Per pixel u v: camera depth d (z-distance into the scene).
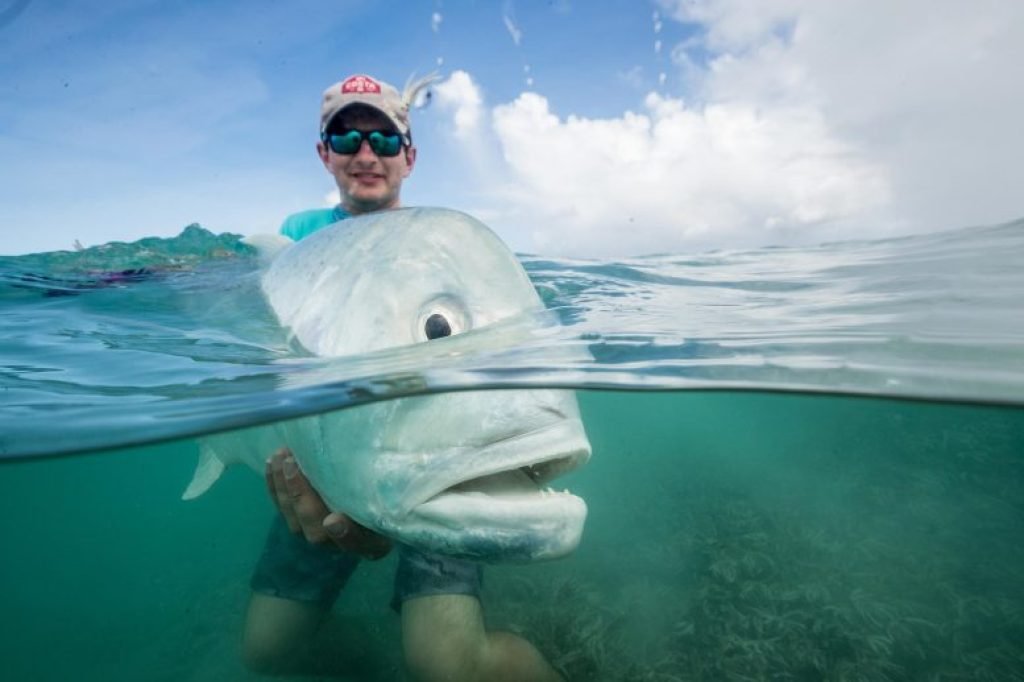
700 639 0.92
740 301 1.05
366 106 0.93
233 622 1.30
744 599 1.03
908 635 0.91
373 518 0.45
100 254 1.39
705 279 1.39
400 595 0.75
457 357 0.48
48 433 0.54
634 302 1.06
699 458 2.22
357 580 1.18
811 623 0.96
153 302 0.93
